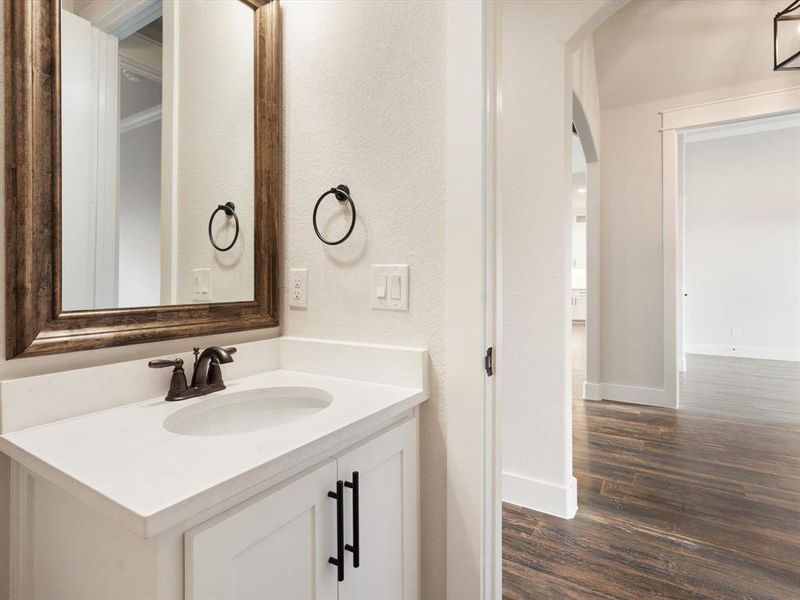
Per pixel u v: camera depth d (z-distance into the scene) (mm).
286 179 1319
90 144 903
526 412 2039
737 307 5918
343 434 785
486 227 1017
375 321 1152
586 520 1920
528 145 2035
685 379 4637
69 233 863
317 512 747
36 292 787
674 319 3625
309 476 729
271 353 1276
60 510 663
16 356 763
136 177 994
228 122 1196
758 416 3377
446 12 1046
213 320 1122
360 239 1175
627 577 1544
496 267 1057
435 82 1060
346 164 1197
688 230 6172
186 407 923
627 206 3809
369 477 881
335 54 1222
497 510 1076
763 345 5773
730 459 2568
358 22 1181
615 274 3867
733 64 3236
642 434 2996
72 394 830
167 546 535
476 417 1003
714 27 3074
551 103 1980
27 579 727
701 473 2385
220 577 587
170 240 1059
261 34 1271
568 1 1921
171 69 1063
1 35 755
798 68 2449
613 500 2096
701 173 6047
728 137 5848
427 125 1069
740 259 5875
